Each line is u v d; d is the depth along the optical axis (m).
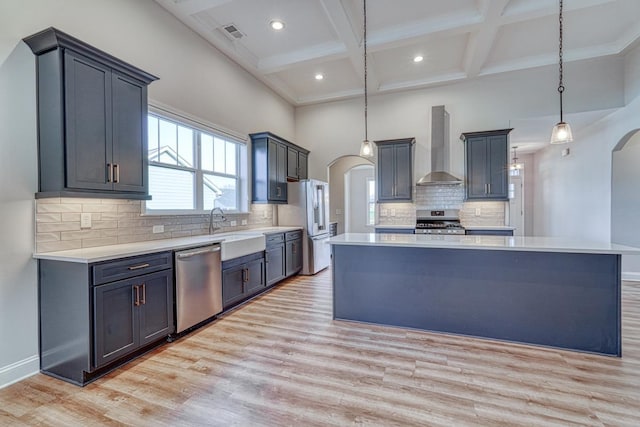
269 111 5.32
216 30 3.79
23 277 2.12
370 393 1.90
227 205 4.43
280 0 3.24
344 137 5.93
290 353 2.44
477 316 2.71
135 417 1.70
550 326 2.52
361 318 3.09
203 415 1.72
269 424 1.64
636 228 4.48
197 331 2.89
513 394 1.88
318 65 4.69
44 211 2.23
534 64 4.51
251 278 3.80
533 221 7.88
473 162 4.91
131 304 2.28
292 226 5.38
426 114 5.38
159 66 3.19
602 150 4.82
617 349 2.36
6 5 2.03
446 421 1.65
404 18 3.59
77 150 2.18
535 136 6.05
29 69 2.13
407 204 5.52
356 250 3.09
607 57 4.29
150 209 3.21
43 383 2.04
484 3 3.19
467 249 2.72
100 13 2.63
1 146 2.00
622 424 1.61
